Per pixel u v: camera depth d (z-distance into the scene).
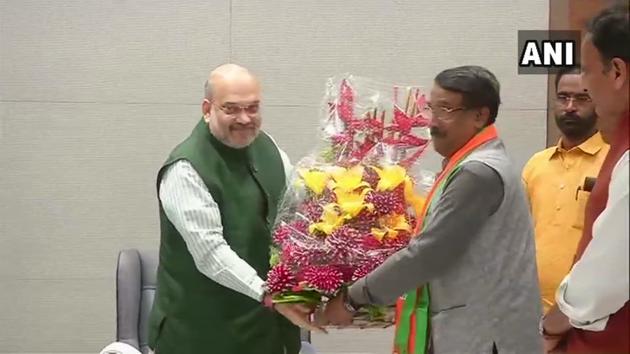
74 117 4.26
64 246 4.29
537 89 4.35
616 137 1.81
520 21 4.35
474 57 4.34
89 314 4.32
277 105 4.30
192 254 2.70
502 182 2.17
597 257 1.71
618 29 1.76
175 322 2.79
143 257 3.66
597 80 1.81
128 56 4.25
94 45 4.24
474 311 2.21
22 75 4.23
